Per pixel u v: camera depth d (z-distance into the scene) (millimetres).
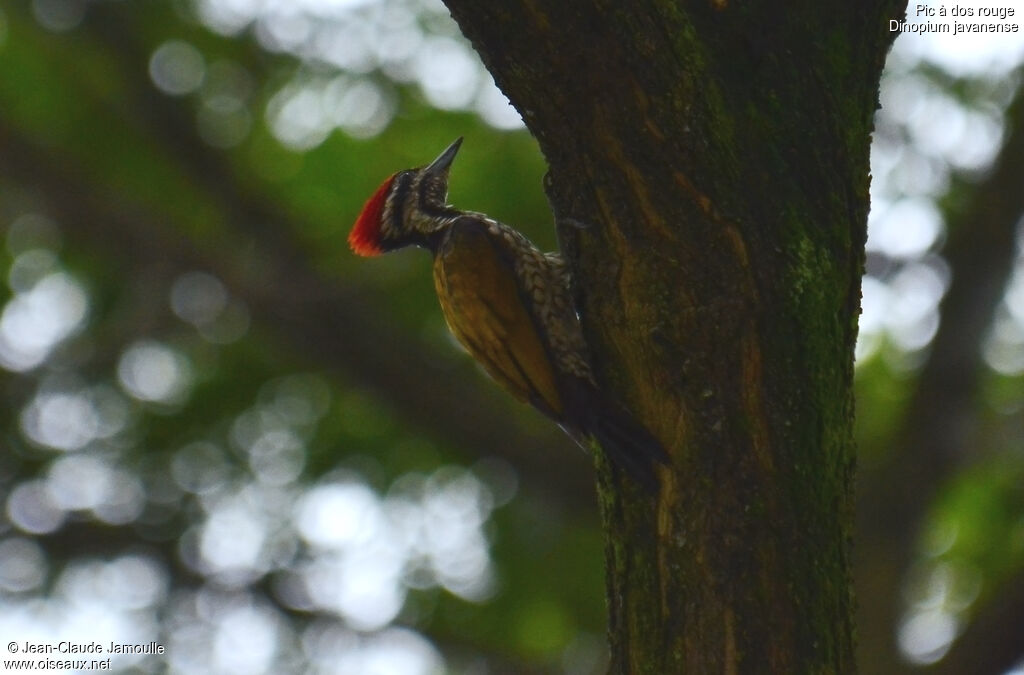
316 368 15945
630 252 5062
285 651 15117
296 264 15141
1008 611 11445
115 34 16125
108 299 16250
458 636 15289
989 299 14188
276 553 15500
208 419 15852
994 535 14805
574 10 4762
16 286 16031
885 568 13195
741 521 4941
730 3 5023
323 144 15250
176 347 16031
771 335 4914
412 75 15234
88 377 16000
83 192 15266
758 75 5004
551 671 15070
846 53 5199
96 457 15805
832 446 5004
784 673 4875
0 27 16234
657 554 5094
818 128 5055
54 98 16688
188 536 15641
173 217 16719
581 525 15047
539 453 14750
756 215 4906
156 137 16078
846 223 5094
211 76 16328
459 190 14562
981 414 14844
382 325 14875
